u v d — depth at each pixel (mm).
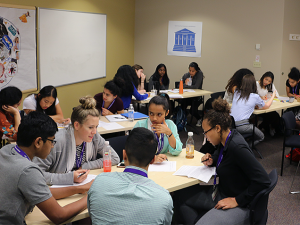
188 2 6727
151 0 7039
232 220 1801
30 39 4410
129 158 1380
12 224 1362
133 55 7465
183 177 2053
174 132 2479
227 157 1924
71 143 1957
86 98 1947
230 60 6594
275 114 5207
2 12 3887
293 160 4078
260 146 4777
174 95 5156
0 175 1352
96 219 1248
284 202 3078
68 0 5168
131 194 1245
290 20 6098
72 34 5324
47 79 4863
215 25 6582
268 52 6230
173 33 6973
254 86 4070
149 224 1210
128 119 3473
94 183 1328
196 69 5898
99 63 6215
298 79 5141
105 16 6211
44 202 1396
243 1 6250
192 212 2113
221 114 1928
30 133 1394
